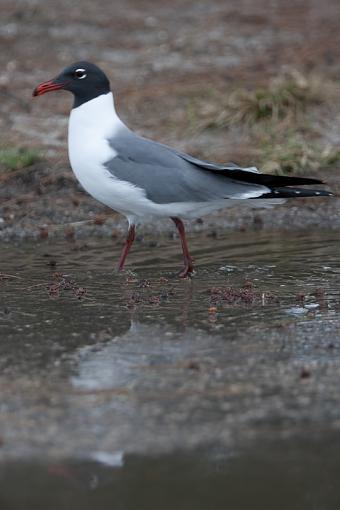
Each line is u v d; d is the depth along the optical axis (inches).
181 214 506.3
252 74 768.3
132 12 910.4
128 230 542.9
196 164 503.8
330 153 661.3
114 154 498.6
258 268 521.0
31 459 329.1
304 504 310.2
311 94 717.3
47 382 380.5
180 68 789.9
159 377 384.8
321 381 380.5
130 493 314.0
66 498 312.2
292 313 454.0
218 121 698.8
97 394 370.3
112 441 338.3
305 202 625.6
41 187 635.5
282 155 654.5
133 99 738.8
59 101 746.8
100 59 809.5
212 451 333.1
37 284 499.5
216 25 875.4
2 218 604.7
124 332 432.1
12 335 429.7
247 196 496.4
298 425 349.4
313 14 893.8
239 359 401.1
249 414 356.2
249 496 315.9
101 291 488.4
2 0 924.6
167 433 343.9
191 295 481.1
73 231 592.4
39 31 858.8
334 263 527.5
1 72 784.9
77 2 928.9
